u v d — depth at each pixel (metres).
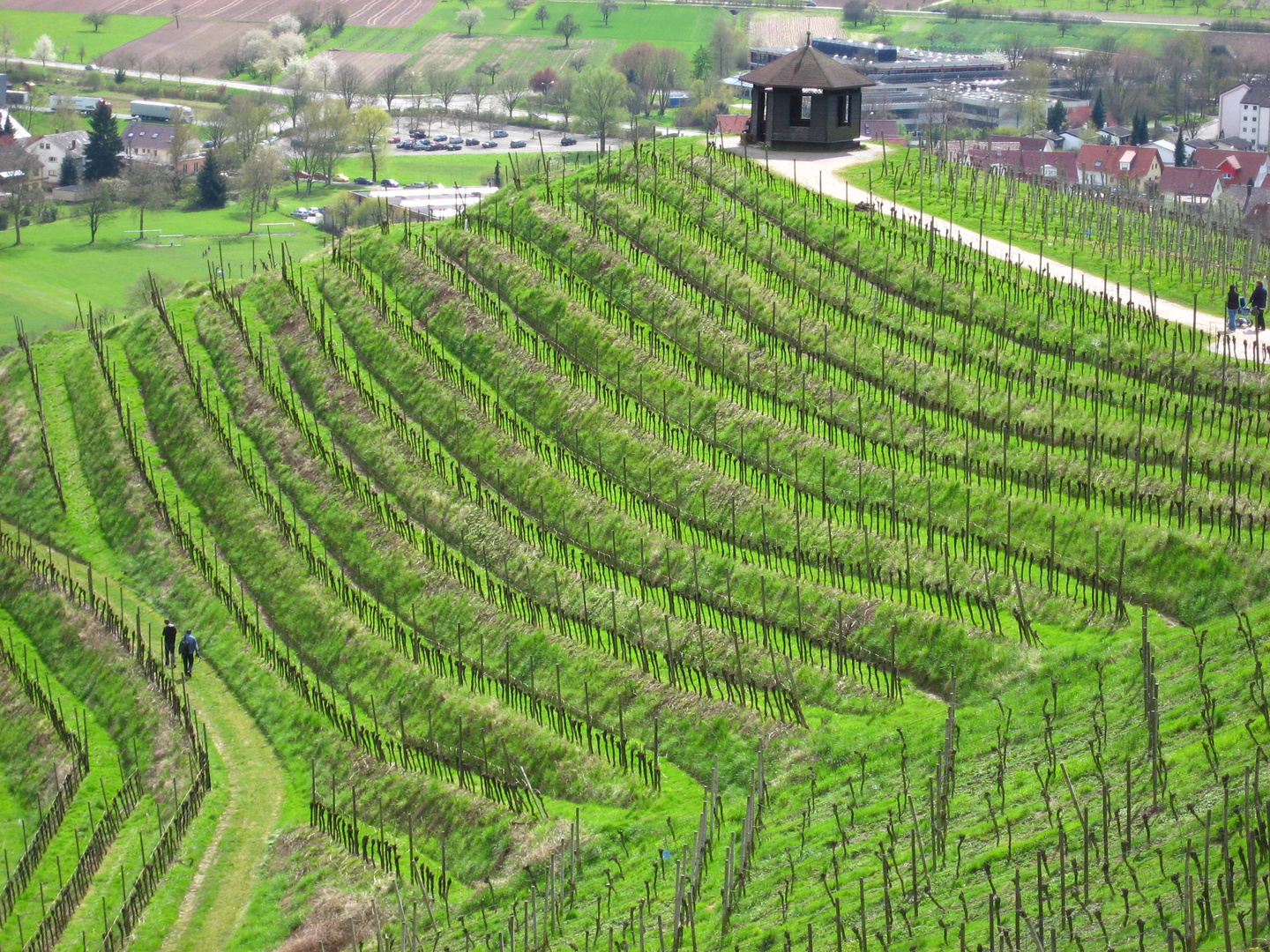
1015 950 55.38
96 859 86.06
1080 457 93.50
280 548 111.88
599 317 123.44
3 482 131.88
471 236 139.25
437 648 98.44
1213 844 57.44
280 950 77.50
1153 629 79.75
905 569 89.38
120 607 113.25
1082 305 107.38
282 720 97.38
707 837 72.62
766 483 99.50
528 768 86.19
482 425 116.25
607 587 97.38
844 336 111.69
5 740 102.62
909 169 141.00
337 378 127.06
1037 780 68.62
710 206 133.38
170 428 129.00
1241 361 97.31
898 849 67.12
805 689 84.62
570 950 68.56
